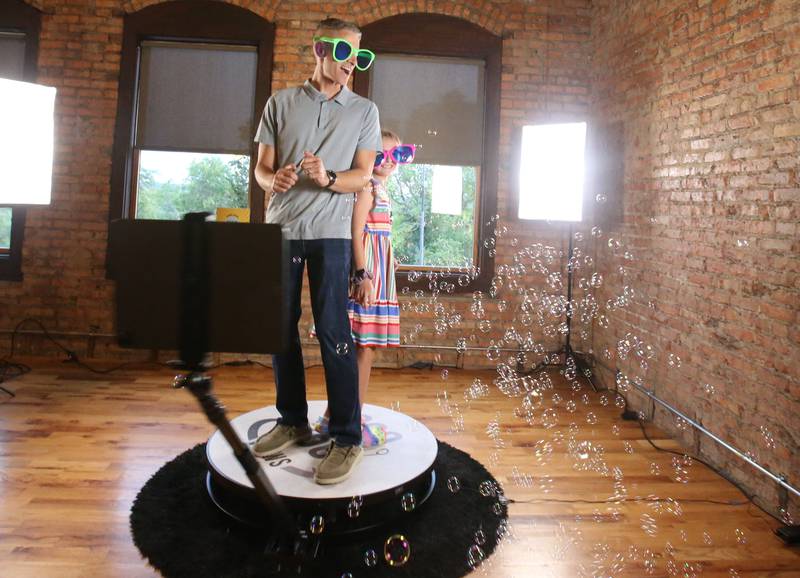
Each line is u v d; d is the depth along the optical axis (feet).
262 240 4.46
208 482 7.85
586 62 15.80
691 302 10.61
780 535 7.34
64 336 15.31
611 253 14.19
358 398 7.66
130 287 4.62
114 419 10.89
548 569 6.50
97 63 15.30
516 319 15.90
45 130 13.01
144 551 6.54
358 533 6.86
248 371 14.73
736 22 9.48
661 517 7.83
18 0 15.02
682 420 10.74
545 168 14.28
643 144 12.64
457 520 7.44
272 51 15.44
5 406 11.35
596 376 14.94
